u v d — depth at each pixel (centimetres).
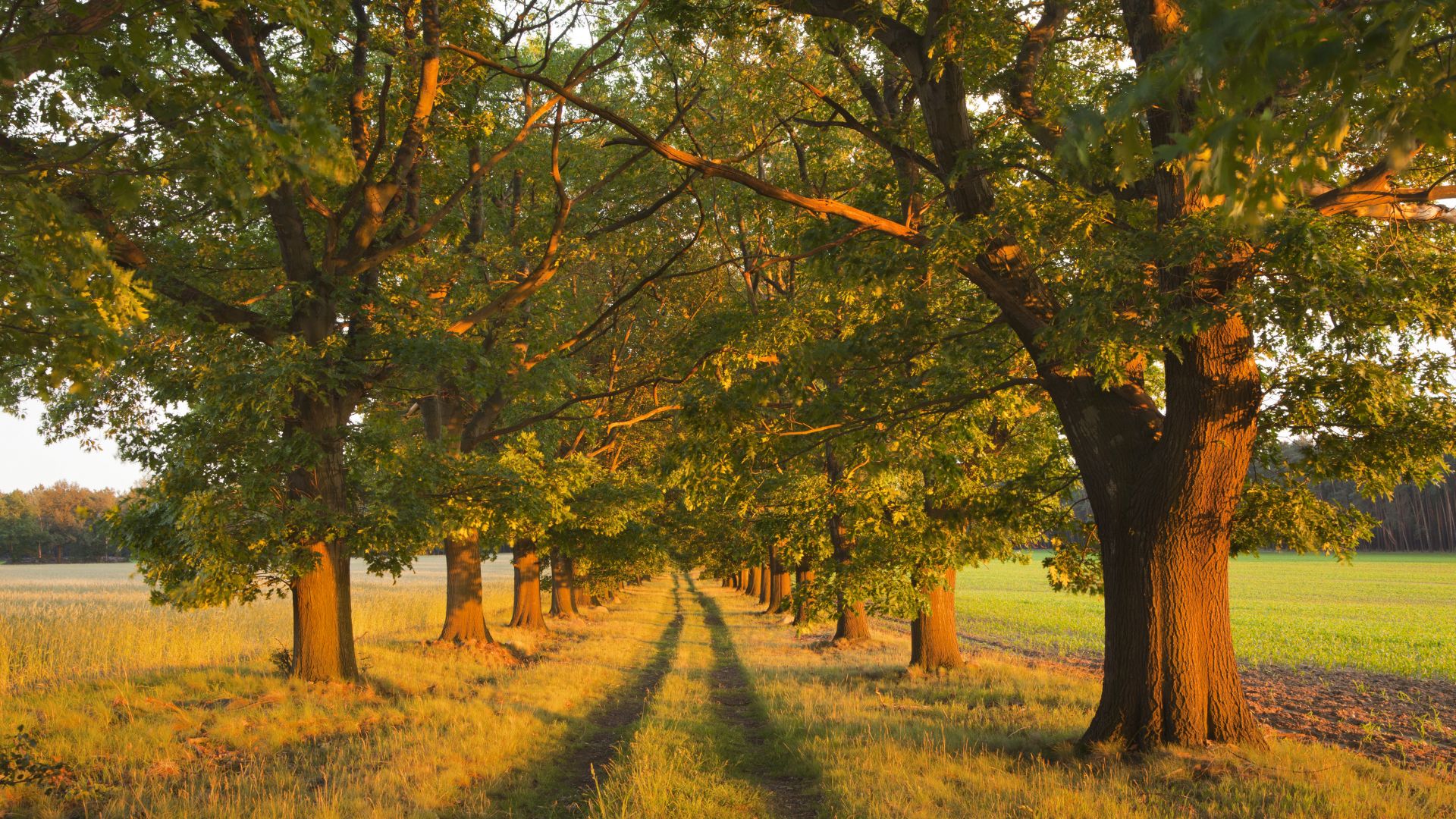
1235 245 706
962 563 1486
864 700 1398
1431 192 615
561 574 3678
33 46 392
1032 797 711
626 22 1364
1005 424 1570
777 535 1594
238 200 436
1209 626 868
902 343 1037
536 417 1658
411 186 1513
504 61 1466
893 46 926
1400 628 3425
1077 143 221
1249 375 847
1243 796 702
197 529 1089
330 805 692
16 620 2162
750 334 1082
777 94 1288
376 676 1445
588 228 1853
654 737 1012
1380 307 679
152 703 1088
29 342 413
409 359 1224
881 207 955
